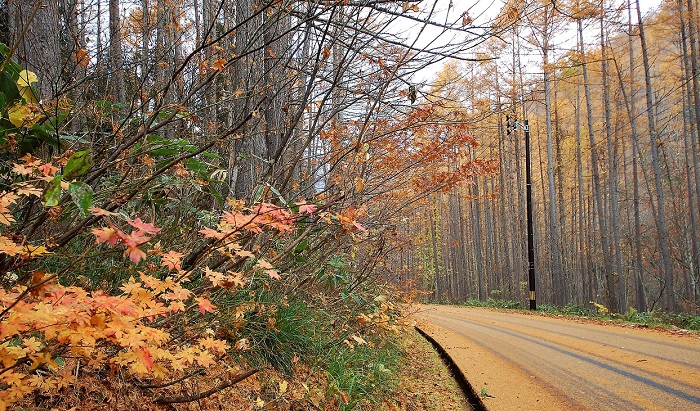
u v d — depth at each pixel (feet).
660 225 58.44
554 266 72.95
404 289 33.37
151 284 6.25
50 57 11.32
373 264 18.99
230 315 10.53
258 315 12.35
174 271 9.98
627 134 81.00
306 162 18.31
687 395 16.19
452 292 118.73
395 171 18.35
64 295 5.56
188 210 10.62
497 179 100.89
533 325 39.04
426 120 15.84
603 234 72.43
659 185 58.13
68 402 7.24
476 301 88.22
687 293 81.51
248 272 9.91
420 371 20.95
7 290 6.22
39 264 8.38
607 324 39.42
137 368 6.08
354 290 18.92
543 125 100.17
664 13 58.23
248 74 12.76
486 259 104.73
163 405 8.45
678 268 90.53
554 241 72.74
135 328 5.81
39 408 6.77
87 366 8.14
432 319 44.91
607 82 72.43
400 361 21.21
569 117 96.73
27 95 8.52
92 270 9.26
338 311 17.89
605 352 24.63
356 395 13.73
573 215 103.71
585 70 67.15
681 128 95.40
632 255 87.20
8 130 7.92
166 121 8.62
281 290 14.49
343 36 12.37
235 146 14.64
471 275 126.21
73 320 5.17
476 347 26.61
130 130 10.88
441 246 114.62
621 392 16.66
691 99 66.08
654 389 17.01
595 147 73.10
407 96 15.21
